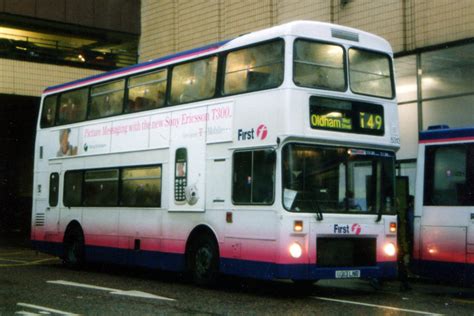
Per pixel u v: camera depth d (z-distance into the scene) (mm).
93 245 15875
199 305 10352
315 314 9594
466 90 16625
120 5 27125
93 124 16219
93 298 11039
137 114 14750
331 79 11680
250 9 22234
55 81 25359
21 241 27625
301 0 20609
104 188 15648
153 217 13969
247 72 12039
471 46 16531
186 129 13266
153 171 14109
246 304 10539
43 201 17922
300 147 11242
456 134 12828
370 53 12320
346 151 11703
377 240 11883
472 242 12289
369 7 18859
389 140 12211
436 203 12984
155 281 13992
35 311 9586
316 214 11188
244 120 11898
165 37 25938
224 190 12180
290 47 11297
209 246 12586
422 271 13062
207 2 23891
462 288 13531
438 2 17266
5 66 24297
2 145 33156
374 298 11594
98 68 26609
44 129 18219
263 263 11195
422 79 17719
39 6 25609
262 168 11430
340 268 11383
